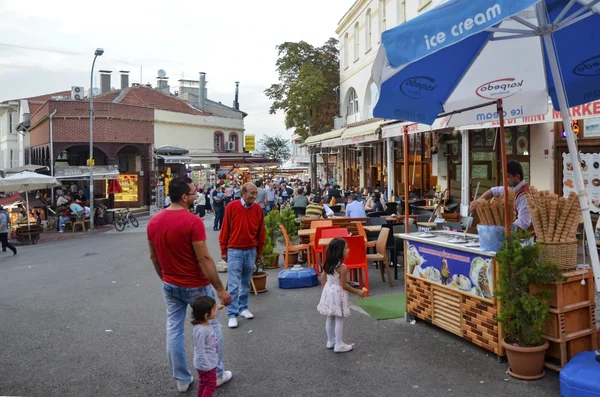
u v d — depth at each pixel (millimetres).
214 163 38938
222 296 4684
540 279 4637
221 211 20938
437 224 9734
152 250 4895
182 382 4824
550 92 5805
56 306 8492
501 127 5023
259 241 7066
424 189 17641
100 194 31734
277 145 62406
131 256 14742
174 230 4598
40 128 32906
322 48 32750
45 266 13766
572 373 4168
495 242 5078
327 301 5652
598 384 3943
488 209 5199
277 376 5094
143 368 5465
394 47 3936
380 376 4969
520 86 5848
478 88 5781
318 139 22047
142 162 33188
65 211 24828
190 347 6051
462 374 4910
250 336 6359
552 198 4742
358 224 9273
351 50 26422
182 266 4668
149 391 4879
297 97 31375
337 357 5523
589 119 9773
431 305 6113
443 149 15680
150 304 8305
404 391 4621
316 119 32531
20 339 6637
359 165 25906
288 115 32406
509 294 4762
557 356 4793
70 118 29656
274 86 33625
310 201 18297
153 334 6645
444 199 14016
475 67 5500
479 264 5285
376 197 15250
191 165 38156
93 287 10070
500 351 5082
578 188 4449
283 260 11961
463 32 3572
